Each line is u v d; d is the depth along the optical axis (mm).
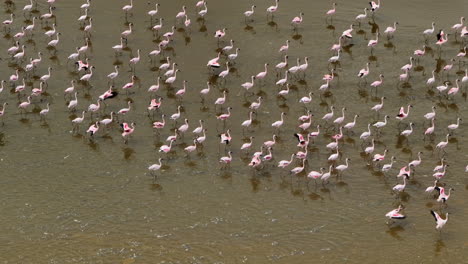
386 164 49938
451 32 69938
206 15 74312
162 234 43406
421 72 62875
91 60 65062
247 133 54312
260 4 77000
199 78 62344
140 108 57688
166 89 60500
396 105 57906
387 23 72250
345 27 71500
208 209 45781
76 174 49562
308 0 77812
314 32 70625
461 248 42125
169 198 46906
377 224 44250
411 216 44969
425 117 54312
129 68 63844
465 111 56938
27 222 44594
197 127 55156
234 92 60156
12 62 64812
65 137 53969
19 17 73562
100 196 47156
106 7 76000
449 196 46812
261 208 45875
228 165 50375
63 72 63125
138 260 41062
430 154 51438
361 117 56250
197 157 51344
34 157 51500
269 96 59531
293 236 43188
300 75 62625
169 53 66625
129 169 50031
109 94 55406
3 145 52906
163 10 75375
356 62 64812
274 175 49281
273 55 66125
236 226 44125
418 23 72125
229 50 67125
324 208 45875
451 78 61812
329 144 51000
